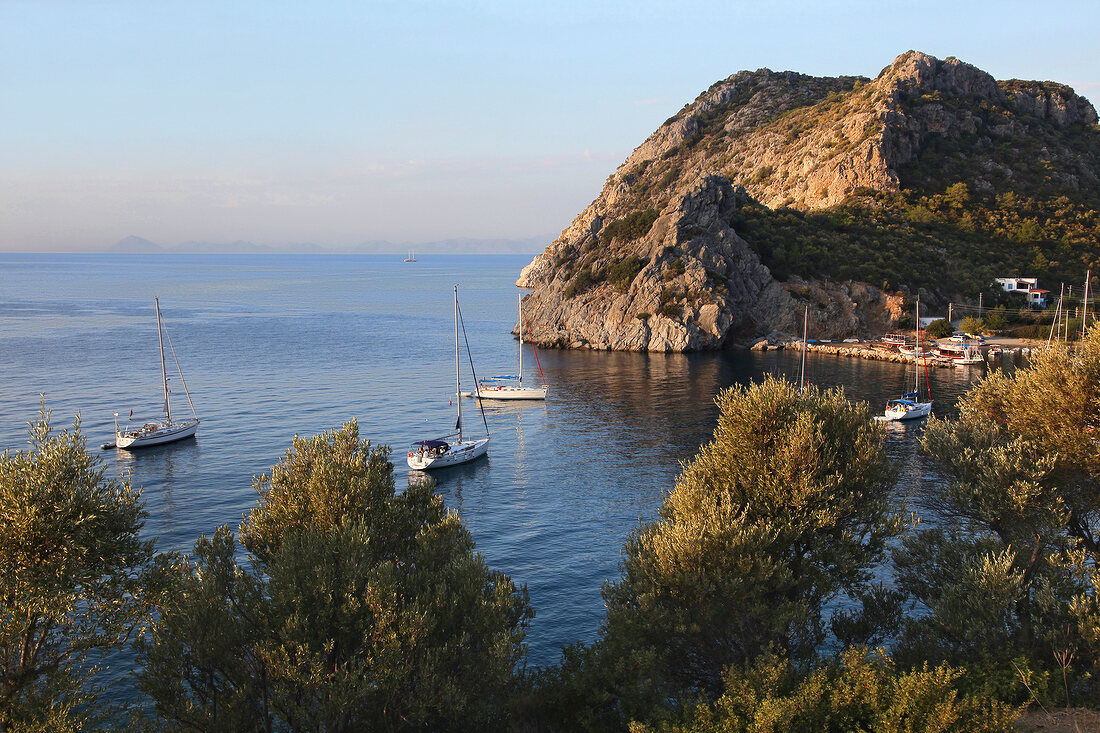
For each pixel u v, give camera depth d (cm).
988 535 2602
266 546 2461
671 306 14150
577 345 14850
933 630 2395
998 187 18362
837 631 2658
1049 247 16200
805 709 1833
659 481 6250
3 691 1803
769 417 2652
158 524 5166
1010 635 2317
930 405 8588
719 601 2331
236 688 2069
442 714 2083
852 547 2498
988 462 2638
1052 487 2505
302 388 10244
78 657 2019
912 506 5275
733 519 2423
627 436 7831
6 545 1803
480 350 14438
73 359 12281
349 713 2075
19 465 1922
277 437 7625
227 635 2038
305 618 2019
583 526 5241
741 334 14712
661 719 2048
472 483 6328
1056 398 2578
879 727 1767
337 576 2161
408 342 15312
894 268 14975
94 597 1972
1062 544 2461
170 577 2097
